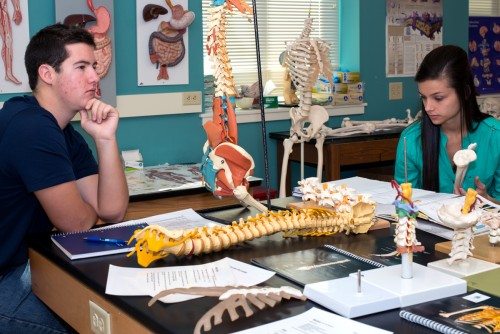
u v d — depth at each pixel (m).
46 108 2.12
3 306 1.98
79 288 1.54
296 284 1.35
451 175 2.46
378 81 4.66
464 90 2.34
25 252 2.08
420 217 1.90
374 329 1.10
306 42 3.19
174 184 3.10
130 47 3.61
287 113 4.27
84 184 2.28
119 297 1.32
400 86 4.77
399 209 1.30
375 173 4.42
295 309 1.22
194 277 1.42
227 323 1.16
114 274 1.46
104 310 1.41
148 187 3.02
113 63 3.51
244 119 4.10
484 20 5.25
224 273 1.43
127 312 1.29
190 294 1.26
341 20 4.64
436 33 4.91
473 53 5.22
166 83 3.74
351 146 3.92
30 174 1.92
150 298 1.31
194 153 3.94
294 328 1.11
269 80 4.44
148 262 1.53
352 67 4.61
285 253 1.58
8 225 2.03
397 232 1.31
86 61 2.10
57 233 1.91
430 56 2.33
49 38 2.08
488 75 5.32
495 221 1.57
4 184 1.99
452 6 4.98
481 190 2.16
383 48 4.65
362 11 4.53
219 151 1.87
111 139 2.15
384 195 2.16
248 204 1.94
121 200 2.18
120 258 1.62
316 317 1.15
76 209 1.98
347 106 4.49
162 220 1.96
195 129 3.92
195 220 1.94
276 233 1.81
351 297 1.21
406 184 1.31
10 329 1.99
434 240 1.68
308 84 3.23
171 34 3.71
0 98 3.26
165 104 3.76
